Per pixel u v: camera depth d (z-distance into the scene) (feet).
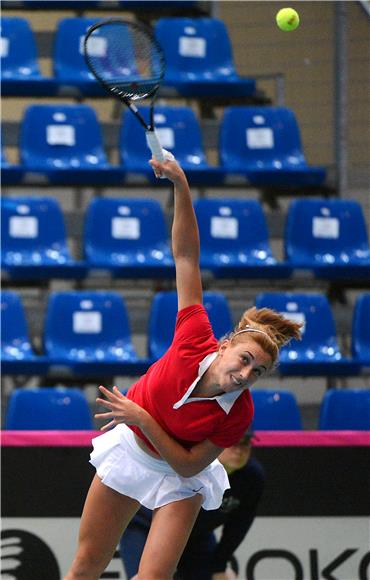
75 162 88.63
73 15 108.99
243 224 85.05
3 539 52.85
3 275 77.00
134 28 40.78
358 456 54.90
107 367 72.08
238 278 79.77
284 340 38.83
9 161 99.50
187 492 40.57
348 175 91.91
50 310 75.66
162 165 39.81
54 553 53.11
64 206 91.09
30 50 95.55
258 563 54.19
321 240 86.12
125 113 90.33
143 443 40.34
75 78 94.89
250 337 37.78
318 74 94.89
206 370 38.60
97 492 41.29
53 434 53.36
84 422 64.39
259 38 98.89
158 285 82.53
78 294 76.43
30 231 81.71
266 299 78.33
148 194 91.91
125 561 49.37
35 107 89.35
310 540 54.49
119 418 38.50
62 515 53.21
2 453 53.01
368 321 79.25
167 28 97.76
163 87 92.22
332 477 54.70
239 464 49.03
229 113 92.38
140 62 40.60
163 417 39.50
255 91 96.43
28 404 64.13
